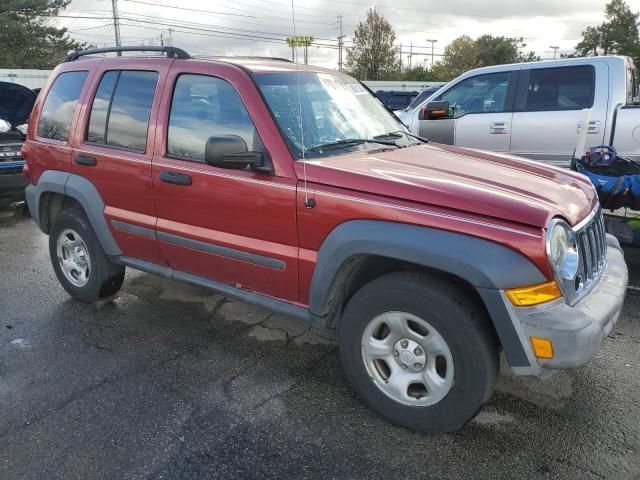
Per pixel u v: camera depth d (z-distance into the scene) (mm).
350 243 2891
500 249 2553
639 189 4934
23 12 40969
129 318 4449
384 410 3025
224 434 2980
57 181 4434
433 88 10250
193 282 3836
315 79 3848
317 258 3080
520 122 7207
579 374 3527
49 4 41906
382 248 2791
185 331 4219
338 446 2877
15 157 7902
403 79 59250
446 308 2686
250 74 3424
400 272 2881
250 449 2861
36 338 4109
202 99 3572
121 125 4027
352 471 2695
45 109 4703
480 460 2756
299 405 3240
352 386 3258
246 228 3350
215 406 3234
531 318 2533
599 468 2693
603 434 2943
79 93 4383
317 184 3039
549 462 2736
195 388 3426
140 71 3963
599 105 6734
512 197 2713
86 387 3436
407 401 2936
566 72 6980
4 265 5891
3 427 3037
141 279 5293
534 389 3367
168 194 3699
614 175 5129
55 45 43031
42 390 3404
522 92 7242
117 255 4312
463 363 2703
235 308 4633
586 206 3055
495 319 2588
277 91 3449
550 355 2525
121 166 3957
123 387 3434
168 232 3758
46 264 5918
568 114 6883
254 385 3459
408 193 2783
